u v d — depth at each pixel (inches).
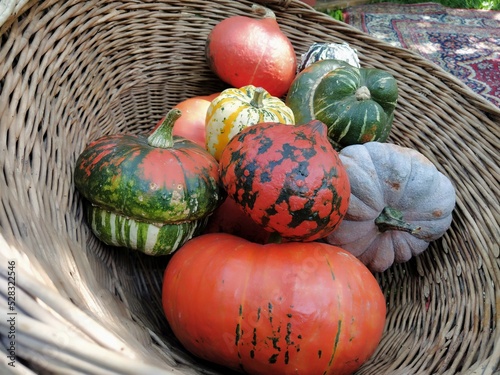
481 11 145.8
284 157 34.8
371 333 35.7
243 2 56.6
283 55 51.7
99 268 39.4
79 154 42.5
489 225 44.0
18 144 34.3
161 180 37.1
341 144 47.8
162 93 56.1
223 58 51.4
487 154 48.0
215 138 44.2
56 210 35.9
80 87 44.2
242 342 34.2
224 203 44.6
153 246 38.9
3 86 34.8
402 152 43.9
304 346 33.7
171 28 53.4
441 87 52.3
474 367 33.0
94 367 21.3
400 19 135.3
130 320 36.9
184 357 38.5
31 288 22.4
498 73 108.2
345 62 50.7
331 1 146.6
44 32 39.5
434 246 47.4
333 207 35.4
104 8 46.3
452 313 41.5
